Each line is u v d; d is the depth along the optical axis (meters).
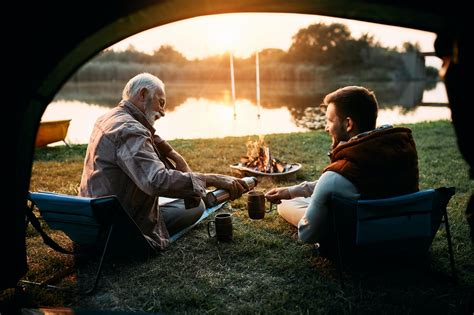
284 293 2.79
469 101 2.11
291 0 2.25
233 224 4.10
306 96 28.16
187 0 2.21
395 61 52.34
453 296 2.75
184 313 2.62
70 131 13.44
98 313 2.57
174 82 60.88
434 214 2.81
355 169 2.69
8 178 2.43
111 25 2.27
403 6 2.18
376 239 2.69
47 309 2.62
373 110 2.85
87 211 2.79
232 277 3.06
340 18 2.42
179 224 3.80
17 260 2.61
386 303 2.68
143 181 3.09
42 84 2.34
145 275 3.09
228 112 18.39
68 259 3.40
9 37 2.22
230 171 6.19
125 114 3.29
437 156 6.84
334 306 2.67
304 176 5.86
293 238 3.73
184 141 8.81
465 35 2.11
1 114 2.31
